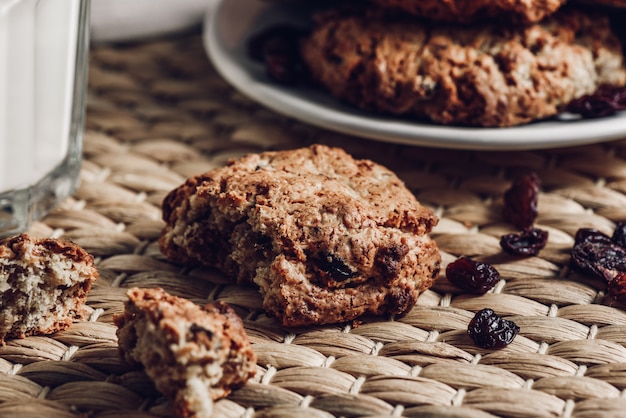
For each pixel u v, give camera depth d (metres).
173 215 0.35
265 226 0.33
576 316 0.33
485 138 0.37
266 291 0.33
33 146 0.35
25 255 0.32
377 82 0.38
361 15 0.40
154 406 0.31
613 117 0.38
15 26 0.33
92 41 0.45
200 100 0.42
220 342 0.30
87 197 0.38
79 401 0.31
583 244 0.35
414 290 0.33
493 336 0.32
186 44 0.46
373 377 0.32
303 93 0.39
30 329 0.33
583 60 0.39
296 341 0.33
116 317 0.31
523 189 0.37
